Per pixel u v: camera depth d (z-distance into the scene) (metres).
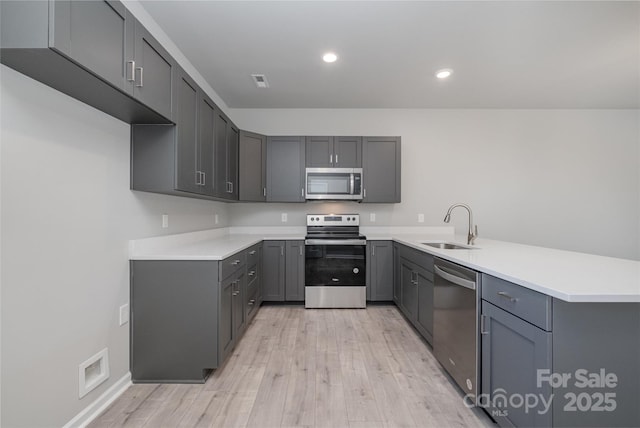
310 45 2.56
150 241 2.24
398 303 3.42
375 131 4.12
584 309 1.22
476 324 1.69
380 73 3.08
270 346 2.58
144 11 2.10
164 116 1.89
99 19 1.35
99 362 1.78
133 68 1.57
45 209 1.42
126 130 2.00
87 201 1.67
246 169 3.57
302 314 3.40
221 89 3.48
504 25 2.29
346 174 3.82
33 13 1.12
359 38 2.46
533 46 2.58
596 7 2.09
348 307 3.61
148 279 2.05
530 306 1.31
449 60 2.82
